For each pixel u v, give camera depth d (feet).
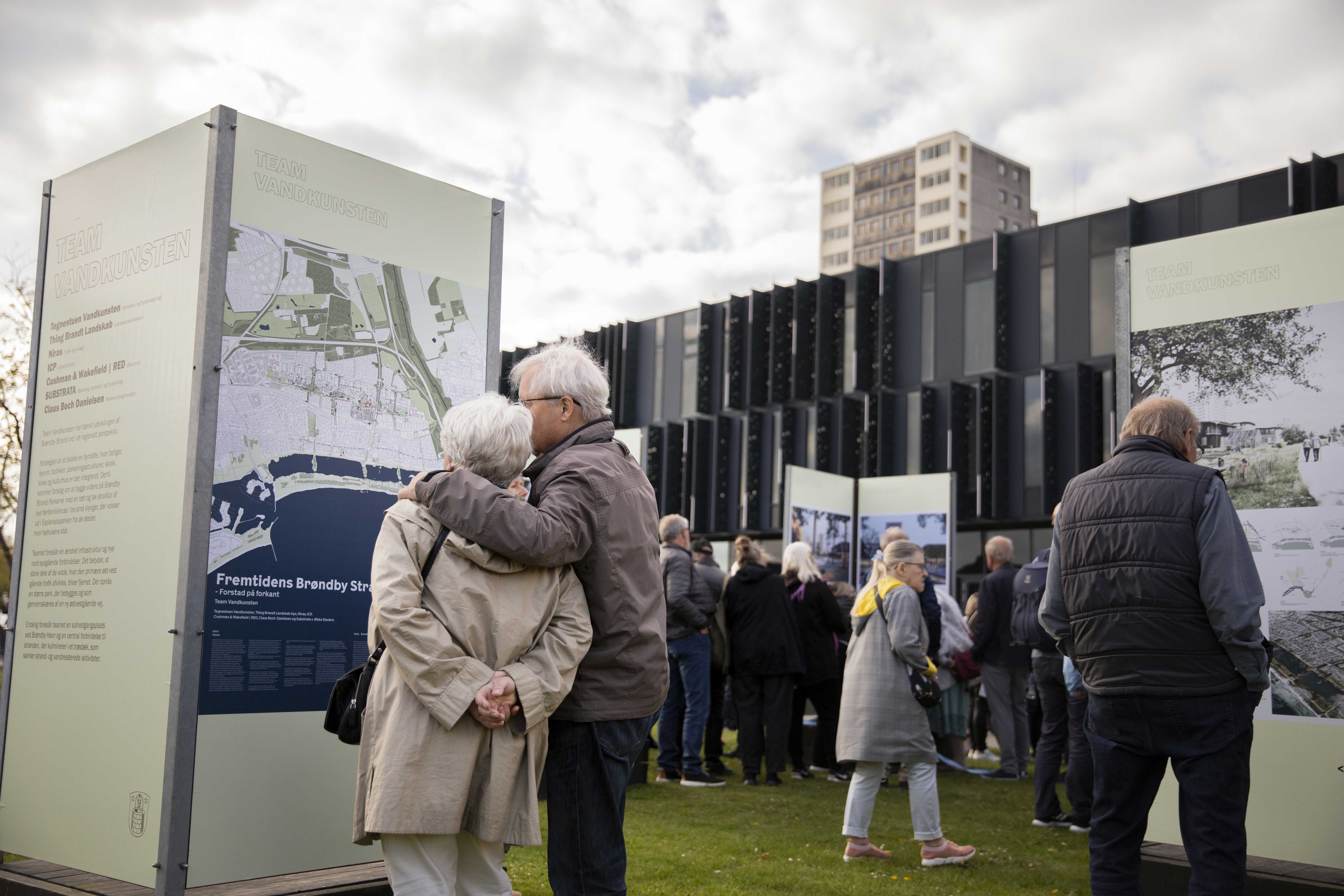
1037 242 69.56
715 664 27.45
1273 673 14.19
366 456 12.22
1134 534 10.72
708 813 22.00
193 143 11.23
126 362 11.55
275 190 11.50
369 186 12.56
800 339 82.64
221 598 10.70
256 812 10.88
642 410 93.30
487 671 8.34
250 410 11.07
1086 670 11.16
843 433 78.38
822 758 28.50
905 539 22.20
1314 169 56.90
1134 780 10.83
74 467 12.01
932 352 74.90
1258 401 14.74
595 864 9.02
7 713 12.34
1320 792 13.67
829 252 313.32
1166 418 11.36
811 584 28.07
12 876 11.91
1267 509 14.48
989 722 34.27
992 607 27.96
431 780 8.20
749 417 85.66
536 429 9.95
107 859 10.78
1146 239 64.34
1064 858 18.22
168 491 10.80
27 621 12.31
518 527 8.45
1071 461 66.69
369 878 11.56
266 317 11.27
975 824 21.53
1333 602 13.82
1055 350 67.97
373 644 8.79
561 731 9.20
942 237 286.46
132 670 10.88
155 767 10.45
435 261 13.30
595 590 9.23
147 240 11.56
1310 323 14.39
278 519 11.26
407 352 12.83
